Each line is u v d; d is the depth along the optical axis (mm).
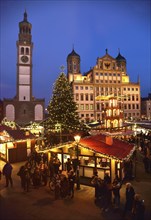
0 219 11578
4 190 15930
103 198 12805
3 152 26016
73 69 94938
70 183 14562
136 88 87188
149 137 31609
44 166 17234
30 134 27328
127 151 17953
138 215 10320
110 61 84625
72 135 29250
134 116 86312
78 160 16812
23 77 75938
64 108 38188
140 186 16594
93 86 82375
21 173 16031
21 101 75125
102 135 21812
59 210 12672
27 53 76688
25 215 12062
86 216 11906
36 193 15352
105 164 16797
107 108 40906
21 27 77062
